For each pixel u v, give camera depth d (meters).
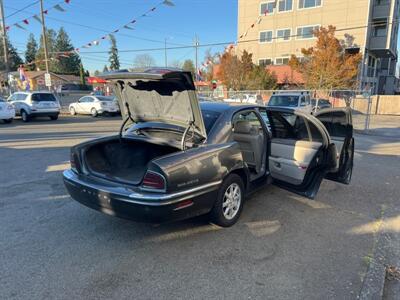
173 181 3.07
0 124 15.49
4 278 2.77
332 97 23.69
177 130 3.90
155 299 2.54
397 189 5.40
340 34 32.72
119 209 3.18
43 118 19.02
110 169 4.03
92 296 2.56
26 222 3.88
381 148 9.85
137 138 4.08
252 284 2.74
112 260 3.08
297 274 2.89
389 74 43.97
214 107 4.16
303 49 29.20
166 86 3.50
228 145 3.73
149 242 3.44
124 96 4.24
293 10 34.75
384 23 32.06
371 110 27.08
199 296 2.58
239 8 38.44
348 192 5.21
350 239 3.59
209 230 3.73
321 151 4.11
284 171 4.54
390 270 3.03
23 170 6.31
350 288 2.70
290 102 15.45
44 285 2.69
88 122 16.91
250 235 3.64
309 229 3.83
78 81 72.94
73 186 3.59
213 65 37.69
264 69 32.22
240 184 3.94
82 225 3.82
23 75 26.44
